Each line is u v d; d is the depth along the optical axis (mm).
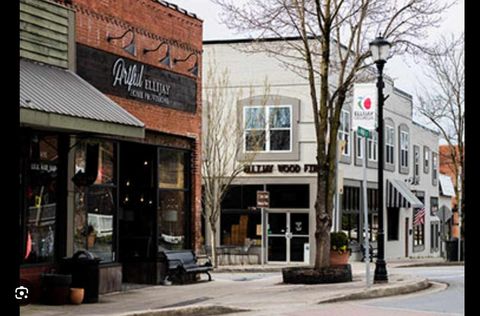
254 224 37719
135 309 14492
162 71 20625
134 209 20672
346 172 39406
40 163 15648
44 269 15562
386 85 46312
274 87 37562
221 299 16812
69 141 16391
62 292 15055
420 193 54750
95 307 14820
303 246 37000
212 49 38281
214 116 37000
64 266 15719
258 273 29312
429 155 57375
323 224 21516
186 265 21156
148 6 19953
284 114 37406
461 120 38438
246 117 37531
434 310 15359
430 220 57312
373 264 35188
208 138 35688
